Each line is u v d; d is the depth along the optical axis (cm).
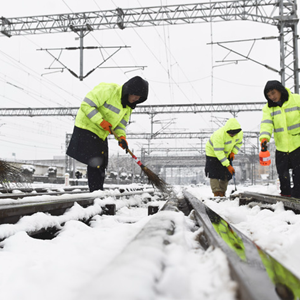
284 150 475
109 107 436
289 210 301
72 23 1519
